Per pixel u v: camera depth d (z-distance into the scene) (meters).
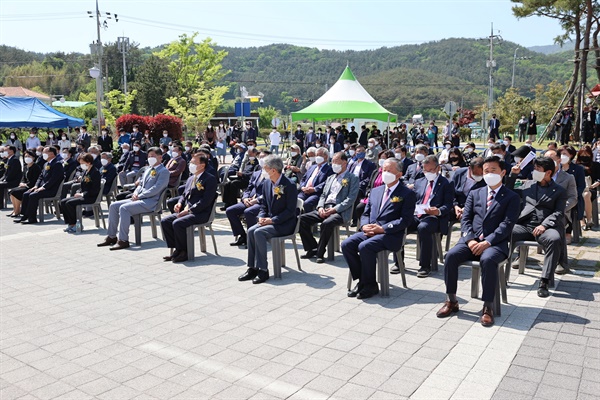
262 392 4.01
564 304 5.89
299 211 7.53
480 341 4.92
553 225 6.48
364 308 5.91
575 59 28.38
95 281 7.08
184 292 6.57
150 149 9.44
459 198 8.48
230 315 5.73
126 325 5.46
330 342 4.95
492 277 5.38
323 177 9.64
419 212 7.44
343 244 6.42
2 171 14.80
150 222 10.66
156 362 4.57
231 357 4.65
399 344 4.88
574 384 4.07
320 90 113.69
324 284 6.87
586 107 26.20
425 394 3.95
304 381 4.18
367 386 4.09
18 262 8.12
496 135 26.95
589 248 8.28
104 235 10.19
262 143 44.88
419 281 6.98
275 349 4.81
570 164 8.50
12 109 21.09
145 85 55.09
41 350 4.86
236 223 9.13
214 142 27.02
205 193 8.20
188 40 46.34
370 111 18.19
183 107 44.00
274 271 7.16
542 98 46.16
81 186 10.81
